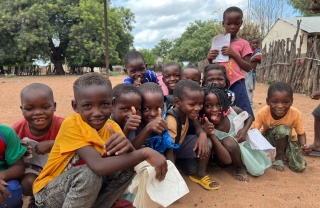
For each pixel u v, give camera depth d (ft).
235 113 4.55
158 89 3.72
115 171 2.48
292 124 4.79
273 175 4.44
